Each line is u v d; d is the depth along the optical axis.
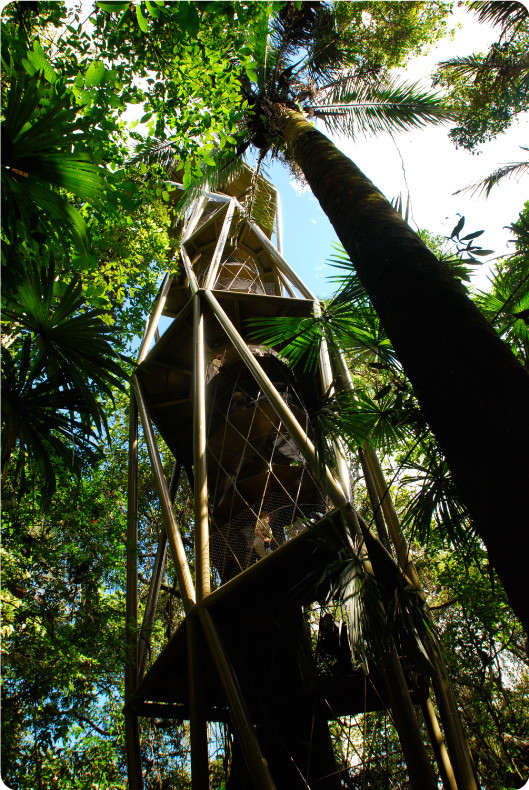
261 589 6.98
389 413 6.07
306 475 9.54
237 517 9.45
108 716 9.38
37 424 4.71
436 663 5.91
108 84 5.31
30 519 6.95
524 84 10.09
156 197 7.69
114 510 10.45
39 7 5.77
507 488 2.07
